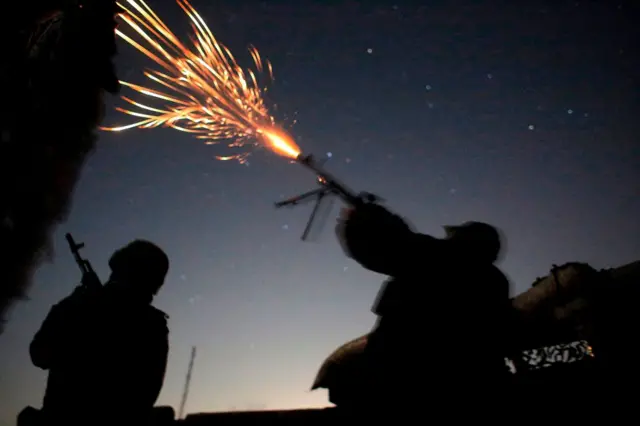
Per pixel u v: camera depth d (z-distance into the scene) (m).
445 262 2.65
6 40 1.48
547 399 2.79
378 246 2.60
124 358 3.11
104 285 3.42
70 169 1.61
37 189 1.49
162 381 3.41
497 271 2.85
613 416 2.75
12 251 1.42
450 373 2.42
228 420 2.73
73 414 2.87
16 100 1.48
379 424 2.45
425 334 2.49
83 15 1.72
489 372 2.49
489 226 2.94
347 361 2.88
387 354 2.53
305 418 2.70
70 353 2.99
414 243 2.64
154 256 3.55
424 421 2.37
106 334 3.09
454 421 2.35
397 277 2.68
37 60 1.56
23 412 2.94
